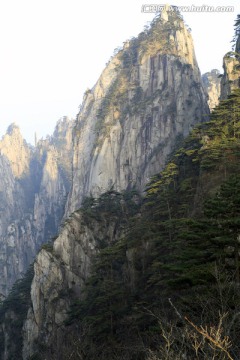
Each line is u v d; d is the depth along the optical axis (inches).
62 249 3351.4
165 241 1905.8
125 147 5684.1
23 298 3816.4
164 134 5452.8
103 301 1834.4
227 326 501.0
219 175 2068.2
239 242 864.9
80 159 6560.0
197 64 6535.4
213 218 949.2
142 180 5329.7
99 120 6240.2
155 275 1729.8
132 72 6525.6
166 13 6894.7
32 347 2982.3
